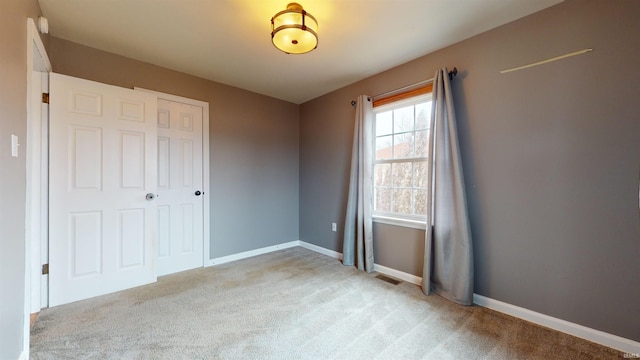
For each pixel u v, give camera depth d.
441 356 1.64
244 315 2.11
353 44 2.47
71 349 1.66
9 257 1.33
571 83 1.84
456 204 2.34
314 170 4.05
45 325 1.92
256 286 2.68
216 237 3.39
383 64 2.89
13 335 1.38
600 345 1.73
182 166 3.10
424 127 2.76
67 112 2.25
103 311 2.14
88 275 2.36
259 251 3.83
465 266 2.27
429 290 2.51
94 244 2.39
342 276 2.96
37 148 2.13
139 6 1.93
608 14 1.71
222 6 1.94
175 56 2.71
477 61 2.30
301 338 1.81
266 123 3.91
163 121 2.95
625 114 1.66
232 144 3.54
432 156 2.51
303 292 2.54
